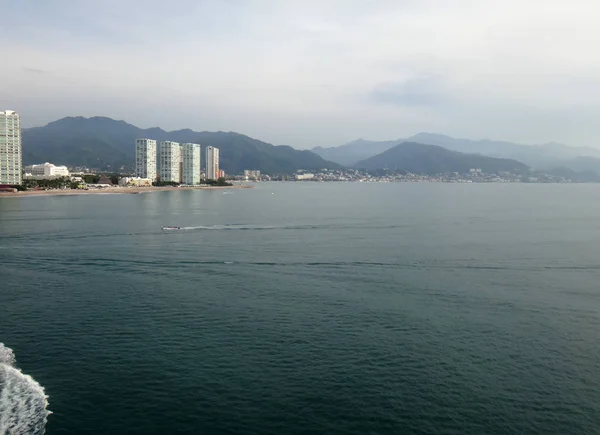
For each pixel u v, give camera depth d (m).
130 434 35.78
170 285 73.62
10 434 35.19
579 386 43.28
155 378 43.53
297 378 43.75
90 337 52.50
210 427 36.72
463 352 49.56
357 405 39.69
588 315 61.03
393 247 106.12
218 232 130.25
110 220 157.62
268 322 57.25
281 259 92.38
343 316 59.56
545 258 95.31
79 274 80.50
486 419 38.19
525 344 51.75
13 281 75.69
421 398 40.84
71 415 37.78
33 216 168.00
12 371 44.22
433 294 69.44
